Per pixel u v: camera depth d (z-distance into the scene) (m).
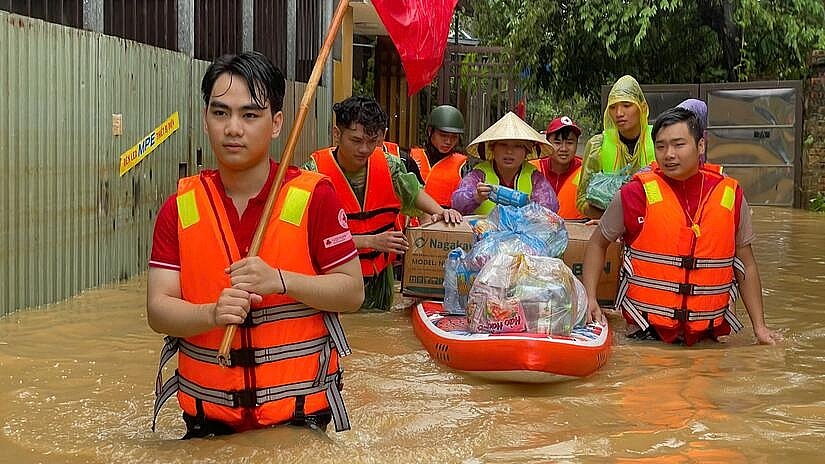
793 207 17.05
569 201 8.34
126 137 7.82
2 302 6.20
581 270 6.51
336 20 4.04
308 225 3.52
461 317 5.89
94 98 7.28
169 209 3.55
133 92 7.92
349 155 6.60
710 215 5.84
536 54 18.19
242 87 3.42
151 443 3.66
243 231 3.50
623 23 17.39
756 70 18.34
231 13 10.49
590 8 17.62
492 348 4.87
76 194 7.07
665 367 5.29
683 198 5.90
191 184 3.57
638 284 6.00
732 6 17.59
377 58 18.89
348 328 6.29
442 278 6.53
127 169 7.87
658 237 5.89
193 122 9.19
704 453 3.70
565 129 8.27
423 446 3.72
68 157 6.93
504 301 5.11
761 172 17.34
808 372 5.16
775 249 10.75
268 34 11.88
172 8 9.00
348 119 6.48
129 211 7.95
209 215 3.50
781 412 4.32
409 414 4.23
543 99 24.41
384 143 7.42
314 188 3.54
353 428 3.96
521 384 4.88
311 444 3.48
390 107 18.95
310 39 13.77
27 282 6.48
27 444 3.72
